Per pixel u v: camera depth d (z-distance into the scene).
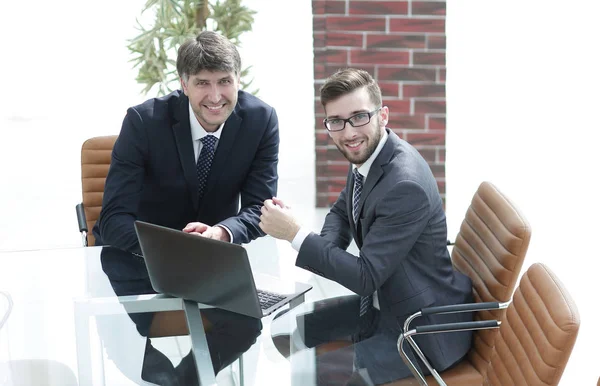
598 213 5.11
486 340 2.41
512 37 7.14
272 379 1.88
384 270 2.35
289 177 6.12
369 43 4.79
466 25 7.08
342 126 2.38
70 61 7.79
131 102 7.63
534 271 2.10
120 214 2.85
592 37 7.16
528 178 5.75
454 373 2.41
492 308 2.32
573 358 3.49
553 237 4.78
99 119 7.38
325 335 2.12
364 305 2.32
